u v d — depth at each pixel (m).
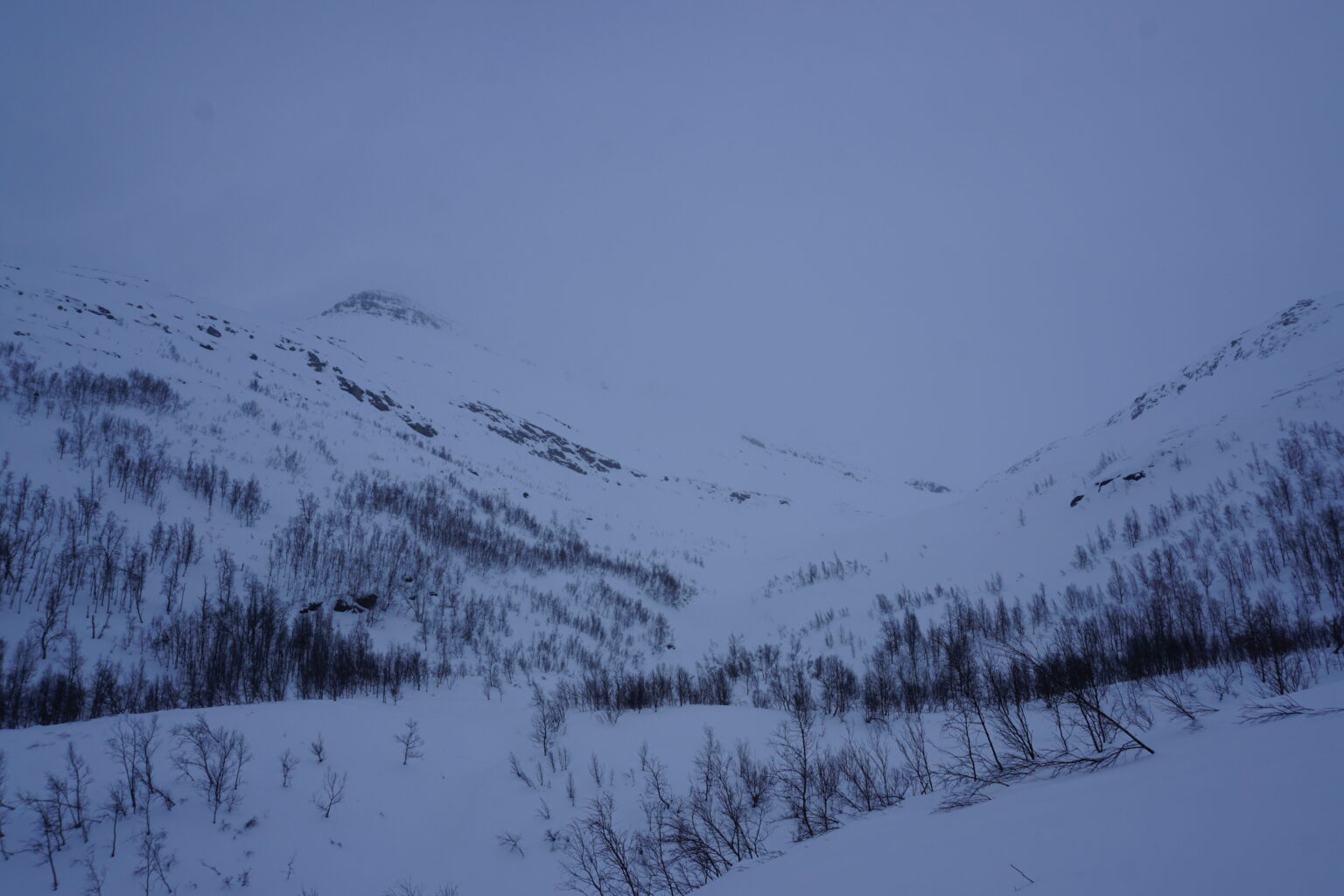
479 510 100.50
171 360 102.88
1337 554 46.72
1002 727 17.69
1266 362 113.19
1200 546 58.59
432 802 27.83
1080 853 5.29
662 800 24.84
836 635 73.06
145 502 57.06
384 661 50.44
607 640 74.56
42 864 19.34
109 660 40.22
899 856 7.42
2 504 47.34
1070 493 89.62
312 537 64.31
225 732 26.92
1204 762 7.48
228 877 20.78
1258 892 3.47
